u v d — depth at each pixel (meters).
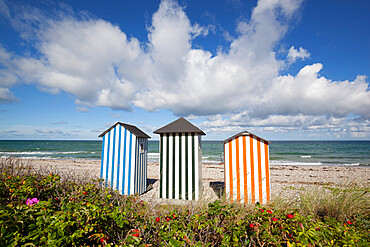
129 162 6.86
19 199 2.41
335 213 3.64
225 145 6.52
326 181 10.39
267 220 2.61
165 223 2.50
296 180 10.97
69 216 1.92
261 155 6.15
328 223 2.91
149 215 2.90
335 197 4.04
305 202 3.99
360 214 3.59
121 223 2.08
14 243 1.56
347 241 2.32
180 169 6.83
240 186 6.23
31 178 2.96
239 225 2.54
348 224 2.82
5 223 1.66
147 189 7.96
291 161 25.75
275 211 2.81
